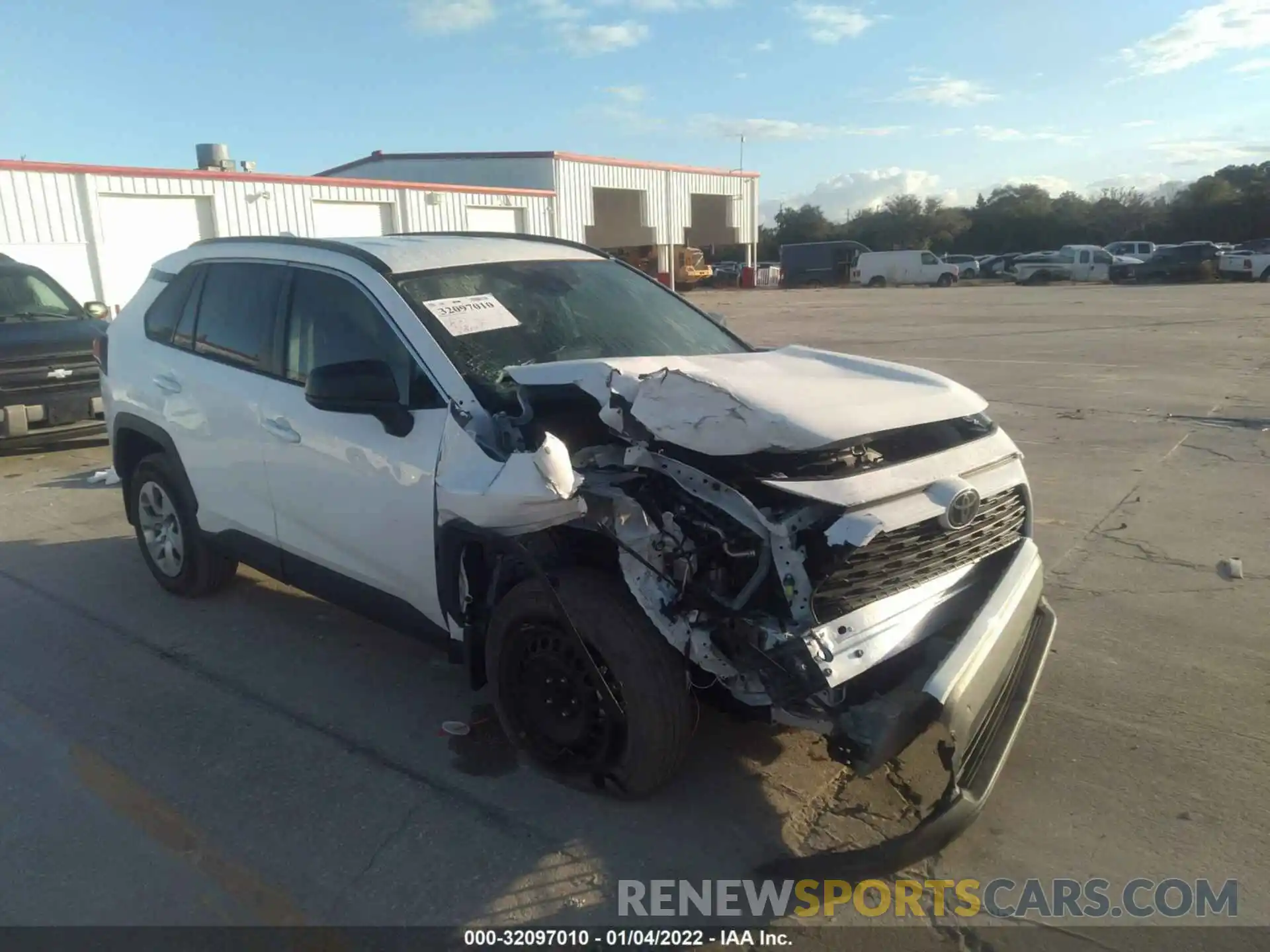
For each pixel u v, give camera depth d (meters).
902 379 3.79
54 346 8.97
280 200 22.95
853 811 3.42
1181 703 4.15
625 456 3.29
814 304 33.19
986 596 3.43
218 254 5.03
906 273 48.00
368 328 4.04
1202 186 71.56
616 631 3.17
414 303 3.96
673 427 3.12
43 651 4.81
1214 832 3.29
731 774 3.63
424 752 3.86
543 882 3.08
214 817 3.44
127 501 5.62
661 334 4.49
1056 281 44.31
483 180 33.41
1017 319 23.55
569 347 4.08
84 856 3.24
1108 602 5.24
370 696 4.33
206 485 4.86
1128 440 9.10
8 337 8.90
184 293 5.14
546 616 3.38
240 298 4.74
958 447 3.55
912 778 3.61
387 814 3.44
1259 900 2.98
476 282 4.26
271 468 4.36
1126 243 49.81
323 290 4.29
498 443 3.44
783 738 3.88
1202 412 10.40
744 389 3.24
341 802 3.52
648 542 3.10
